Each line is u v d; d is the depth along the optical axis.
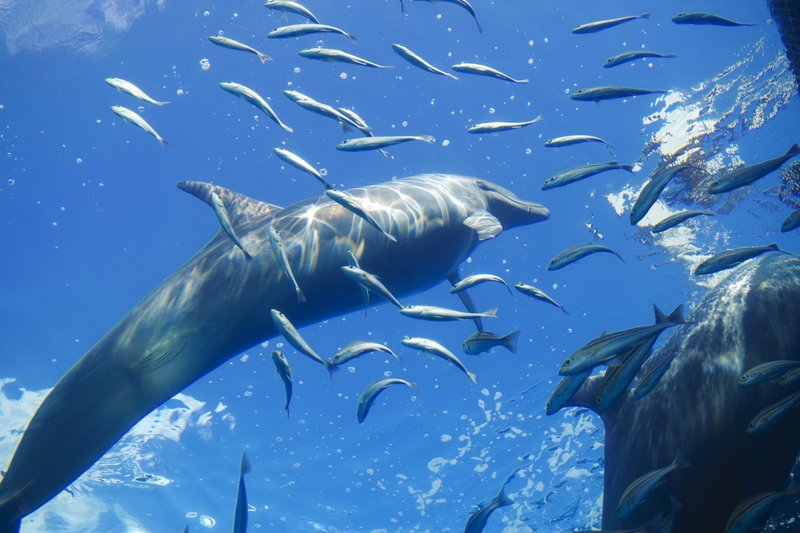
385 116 16.77
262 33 16.34
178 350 4.62
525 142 16.45
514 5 16.80
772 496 3.09
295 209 5.29
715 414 3.62
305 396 14.48
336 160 16.77
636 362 3.37
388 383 4.15
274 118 4.52
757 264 4.26
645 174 14.02
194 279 4.85
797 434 3.51
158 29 16.30
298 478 12.84
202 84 16.77
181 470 12.74
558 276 15.32
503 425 12.38
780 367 3.41
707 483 3.50
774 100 12.62
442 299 15.03
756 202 11.63
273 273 4.93
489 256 15.46
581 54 16.94
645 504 3.61
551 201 15.72
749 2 16.17
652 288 13.78
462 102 16.66
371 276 4.11
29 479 4.11
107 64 16.80
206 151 17.39
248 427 13.78
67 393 4.35
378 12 16.23
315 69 16.50
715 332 3.93
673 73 16.20
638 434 3.88
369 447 13.20
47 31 15.92
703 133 13.37
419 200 5.77
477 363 14.48
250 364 14.80
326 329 15.20
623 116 15.57
